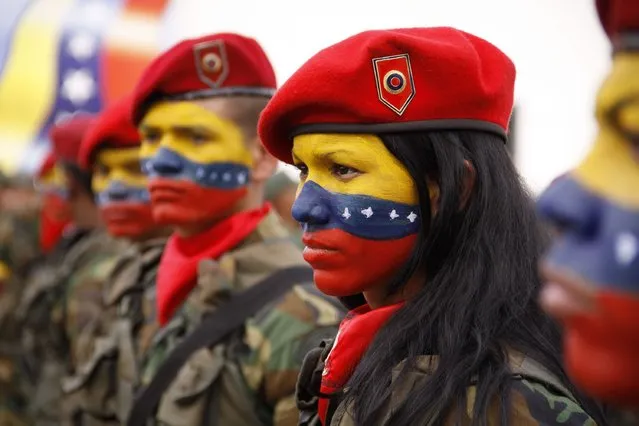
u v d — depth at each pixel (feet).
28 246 13.26
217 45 6.37
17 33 17.93
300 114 4.11
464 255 3.92
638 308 1.91
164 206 6.40
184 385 5.88
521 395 3.51
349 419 3.85
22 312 10.59
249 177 6.48
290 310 5.87
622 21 2.04
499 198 3.99
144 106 6.53
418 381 3.73
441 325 3.81
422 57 3.95
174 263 6.57
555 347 3.80
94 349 7.64
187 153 6.39
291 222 10.88
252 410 5.82
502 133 4.14
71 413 7.64
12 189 13.91
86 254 9.68
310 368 4.34
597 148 2.07
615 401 2.00
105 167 8.20
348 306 4.59
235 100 6.42
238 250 6.32
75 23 18.13
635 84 1.99
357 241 3.98
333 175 4.06
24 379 11.78
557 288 2.08
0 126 17.70
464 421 3.55
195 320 6.18
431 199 3.97
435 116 3.96
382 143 3.97
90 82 18.07
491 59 4.17
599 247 1.98
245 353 5.90
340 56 4.01
